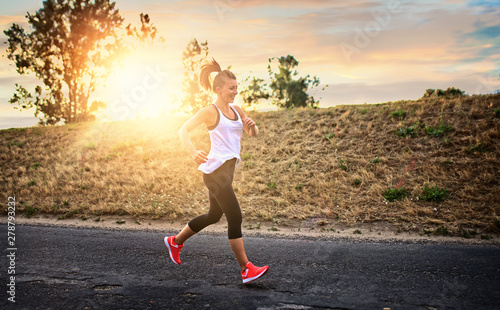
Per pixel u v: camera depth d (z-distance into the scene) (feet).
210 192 10.41
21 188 26.18
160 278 10.75
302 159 25.77
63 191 24.58
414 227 15.40
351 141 26.99
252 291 9.68
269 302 8.98
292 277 10.60
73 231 16.98
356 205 18.49
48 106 88.94
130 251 13.55
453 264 11.23
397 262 11.60
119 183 25.43
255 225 17.19
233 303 8.96
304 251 13.08
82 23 76.79
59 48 79.51
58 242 15.01
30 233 16.67
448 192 18.52
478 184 18.58
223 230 16.33
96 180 25.99
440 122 26.32
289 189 21.65
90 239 15.43
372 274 10.66
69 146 36.17
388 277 10.39
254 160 27.02
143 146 32.91
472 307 8.45
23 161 33.12
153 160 29.35
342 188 20.86
